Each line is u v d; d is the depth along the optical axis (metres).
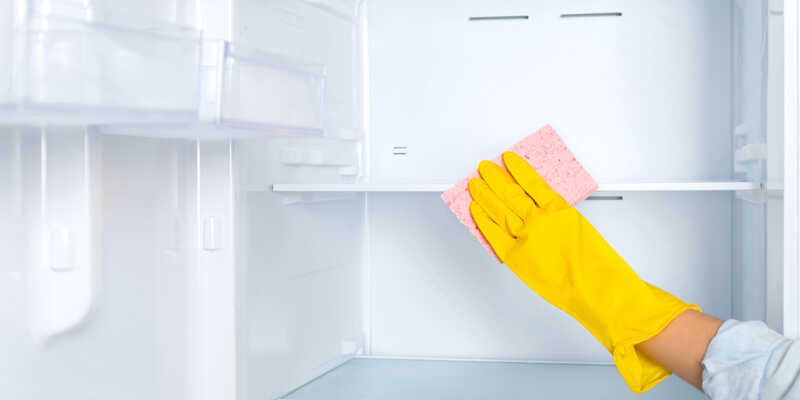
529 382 1.50
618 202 1.68
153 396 0.99
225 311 1.05
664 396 1.39
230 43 0.79
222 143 1.06
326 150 1.57
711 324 0.97
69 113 0.67
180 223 1.04
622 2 1.66
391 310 1.79
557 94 1.69
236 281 1.07
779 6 1.09
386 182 1.77
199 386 1.06
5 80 0.63
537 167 1.33
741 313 1.52
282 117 0.91
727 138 1.61
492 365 1.67
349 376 1.56
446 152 1.74
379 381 1.51
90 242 0.85
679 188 1.29
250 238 1.24
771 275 1.13
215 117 0.78
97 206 0.85
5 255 0.78
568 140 1.69
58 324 0.83
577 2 1.68
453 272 1.76
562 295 1.10
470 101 1.73
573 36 1.68
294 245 1.44
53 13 0.64
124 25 0.70
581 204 1.69
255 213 1.26
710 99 1.62
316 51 1.49
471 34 1.73
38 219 0.81
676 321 1.00
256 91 0.85
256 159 1.27
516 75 1.71
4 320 0.78
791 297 1.06
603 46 1.67
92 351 0.89
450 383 1.49
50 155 0.82
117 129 0.86
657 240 1.67
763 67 1.24
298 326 1.46
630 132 1.66
